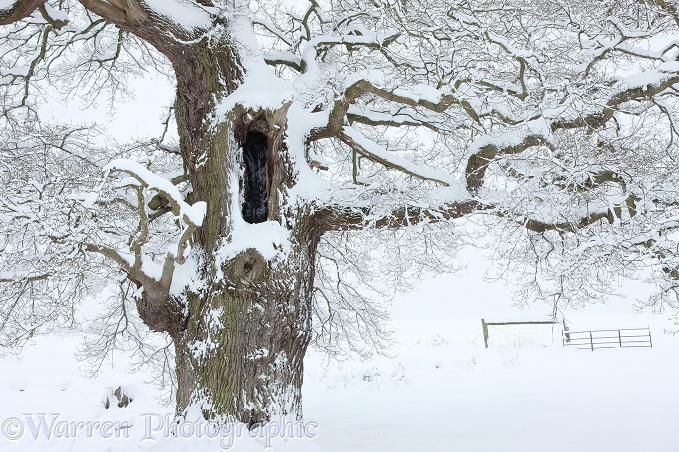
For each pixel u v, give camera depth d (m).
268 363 7.53
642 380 13.50
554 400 11.39
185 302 7.84
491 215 8.39
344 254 12.57
